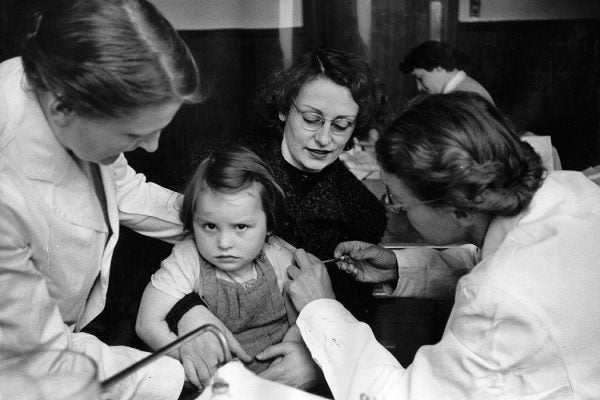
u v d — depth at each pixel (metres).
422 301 1.40
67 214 0.97
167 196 1.30
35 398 0.67
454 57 1.93
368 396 0.94
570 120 1.96
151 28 0.81
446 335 0.92
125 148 0.89
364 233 1.41
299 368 1.13
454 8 2.03
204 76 1.74
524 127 1.94
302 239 1.34
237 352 1.14
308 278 1.17
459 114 0.89
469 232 0.99
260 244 1.17
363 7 1.92
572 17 1.94
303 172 1.35
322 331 1.06
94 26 0.78
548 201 0.93
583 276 0.86
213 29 1.79
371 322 1.40
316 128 1.29
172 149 1.63
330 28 1.88
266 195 1.15
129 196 1.24
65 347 0.94
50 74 0.80
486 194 0.88
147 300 1.20
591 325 0.85
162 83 0.80
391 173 0.92
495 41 2.00
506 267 0.87
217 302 1.21
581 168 1.89
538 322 0.83
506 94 2.00
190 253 1.22
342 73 1.28
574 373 0.86
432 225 0.97
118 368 1.01
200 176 1.14
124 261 1.48
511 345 0.85
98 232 1.05
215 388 0.79
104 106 0.80
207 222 1.14
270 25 1.82
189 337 0.84
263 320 1.24
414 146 0.88
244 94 1.72
